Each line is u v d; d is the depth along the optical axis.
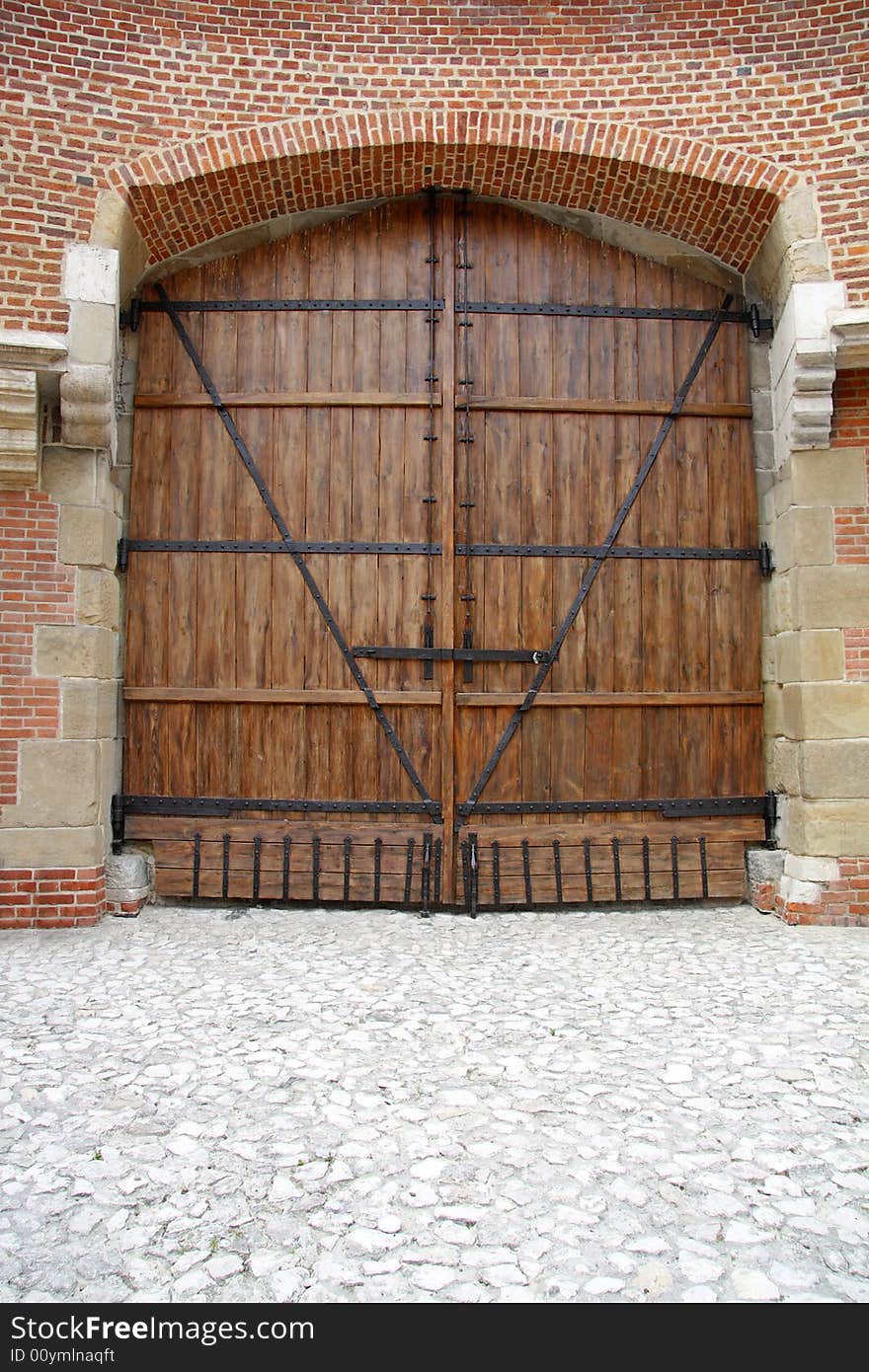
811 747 5.15
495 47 5.22
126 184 5.01
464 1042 3.34
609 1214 2.24
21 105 4.89
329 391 5.57
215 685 5.48
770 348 5.64
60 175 4.93
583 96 5.22
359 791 5.48
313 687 5.49
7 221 4.85
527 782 5.51
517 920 5.26
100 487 5.02
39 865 4.93
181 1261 2.05
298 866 5.44
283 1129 2.66
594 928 5.09
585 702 5.52
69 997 3.80
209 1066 3.10
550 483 5.59
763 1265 2.05
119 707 5.46
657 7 5.20
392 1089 2.94
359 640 5.50
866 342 4.95
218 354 5.58
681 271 5.68
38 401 4.81
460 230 5.65
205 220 5.38
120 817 5.41
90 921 4.96
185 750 5.47
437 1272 2.02
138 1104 2.81
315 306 5.61
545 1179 2.40
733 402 5.67
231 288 5.62
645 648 5.58
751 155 5.15
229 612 5.51
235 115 5.12
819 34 5.11
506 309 5.63
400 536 5.53
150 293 5.60
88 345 4.87
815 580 5.17
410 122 5.18
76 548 4.98
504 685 5.52
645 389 5.66
